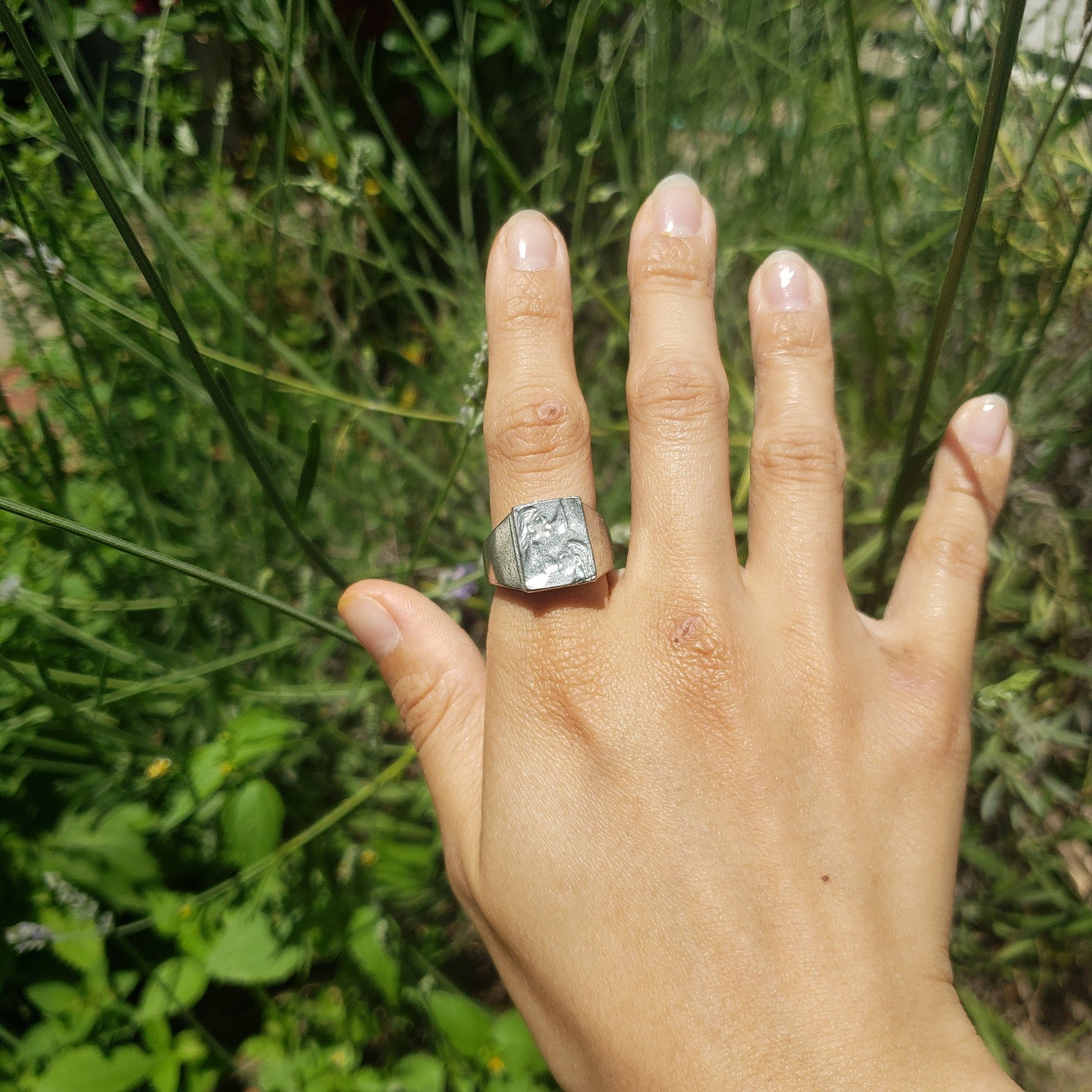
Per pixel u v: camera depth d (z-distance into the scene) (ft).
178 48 0.91
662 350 0.64
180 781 0.82
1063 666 0.89
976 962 0.93
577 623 0.62
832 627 0.63
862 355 1.03
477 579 0.95
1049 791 0.94
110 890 0.82
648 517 0.63
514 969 0.61
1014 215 0.75
